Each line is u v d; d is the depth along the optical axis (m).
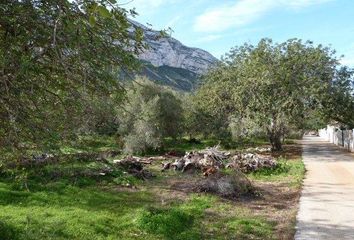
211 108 41.19
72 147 6.86
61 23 4.79
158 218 10.39
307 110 34.97
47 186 15.11
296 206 13.30
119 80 6.07
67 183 15.99
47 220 10.54
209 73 46.66
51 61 5.29
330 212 12.24
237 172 16.33
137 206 12.98
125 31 5.49
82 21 4.75
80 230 9.68
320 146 44.69
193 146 39.19
